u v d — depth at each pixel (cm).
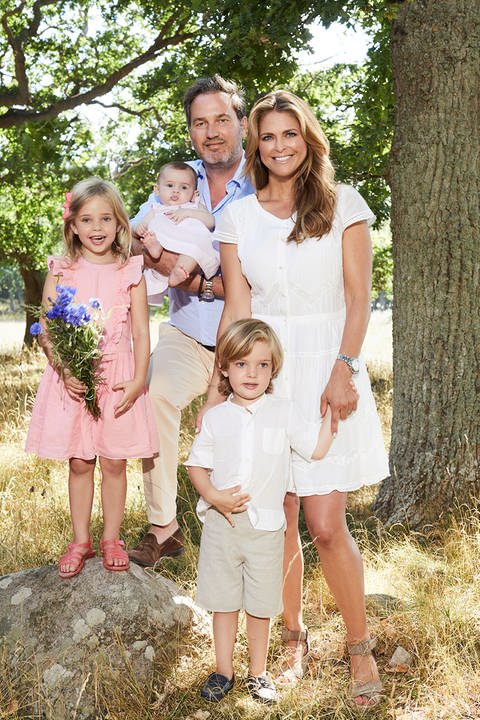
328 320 306
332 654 341
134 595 332
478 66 494
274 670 329
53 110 1181
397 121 526
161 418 404
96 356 322
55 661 311
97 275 342
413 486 510
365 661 309
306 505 304
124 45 1542
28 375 1373
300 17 650
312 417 302
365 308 302
